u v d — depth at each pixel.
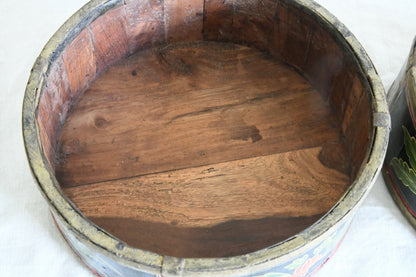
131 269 1.13
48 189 1.15
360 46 1.35
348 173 1.45
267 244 1.34
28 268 1.39
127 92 1.57
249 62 1.63
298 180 1.44
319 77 1.54
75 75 1.48
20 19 1.75
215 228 1.36
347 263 1.41
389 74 1.68
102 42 1.51
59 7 1.77
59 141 1.48
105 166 1.45
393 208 1.48
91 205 1.39
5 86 1.63
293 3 1.44
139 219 1.38
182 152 1.48
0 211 1.45
